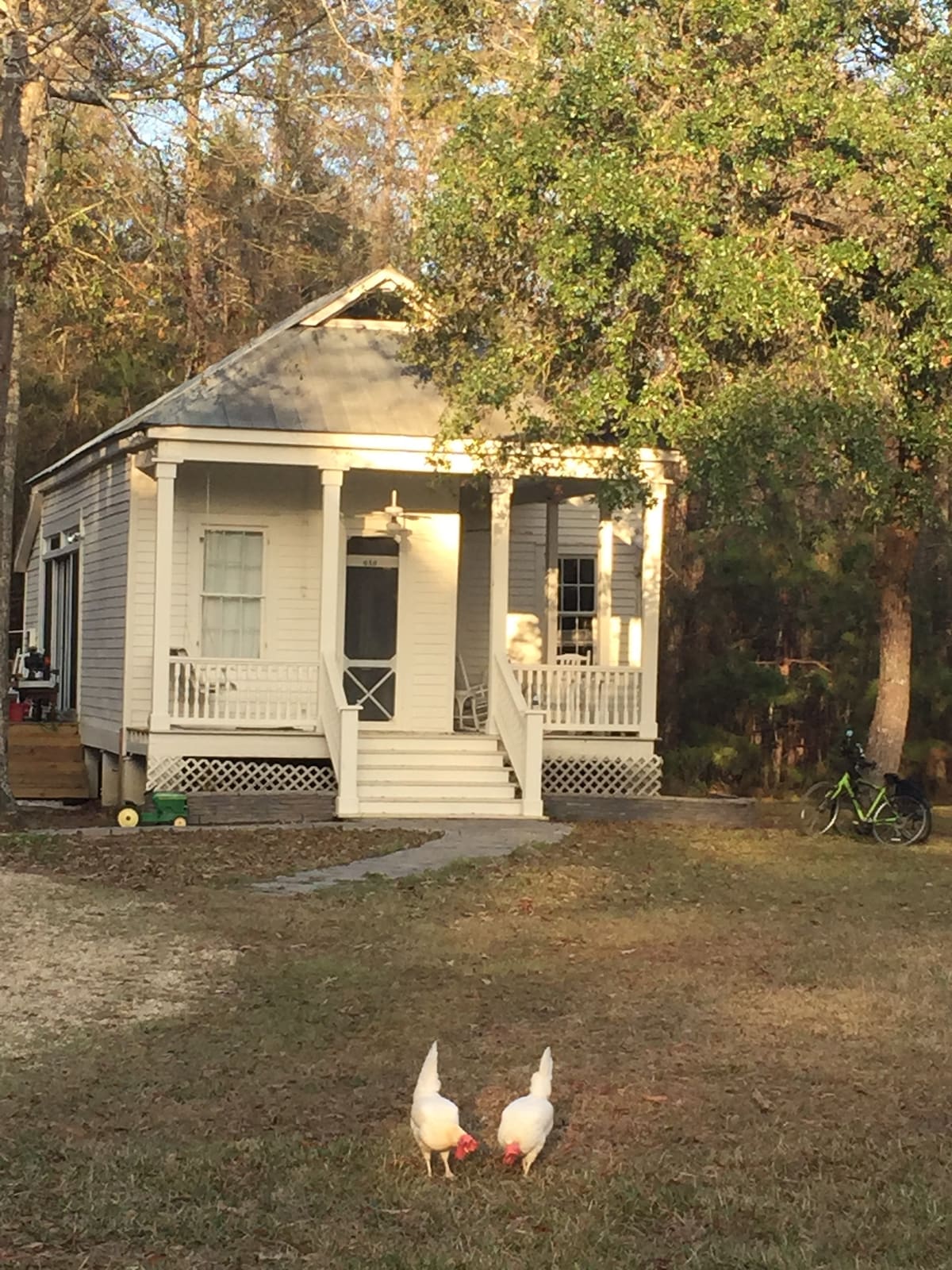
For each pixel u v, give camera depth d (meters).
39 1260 5.98
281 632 22.64
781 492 24.59
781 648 32.25
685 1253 6.10
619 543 25.98
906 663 20.72
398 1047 9.13
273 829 18.77
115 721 22.88
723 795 26.94
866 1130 7.64
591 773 22.14
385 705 22.98
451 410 20.95
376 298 22.72
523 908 13.83
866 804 20.00
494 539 21.41
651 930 12.91
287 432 20.64
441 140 31.50
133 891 14.31
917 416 18.23
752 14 17.17
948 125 16.66
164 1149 7.27
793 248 17.69
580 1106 7.99
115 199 20.38
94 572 24.80
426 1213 6.48
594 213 17.17
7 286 19.05
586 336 18.72
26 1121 7.71
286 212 31.12
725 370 18.14
